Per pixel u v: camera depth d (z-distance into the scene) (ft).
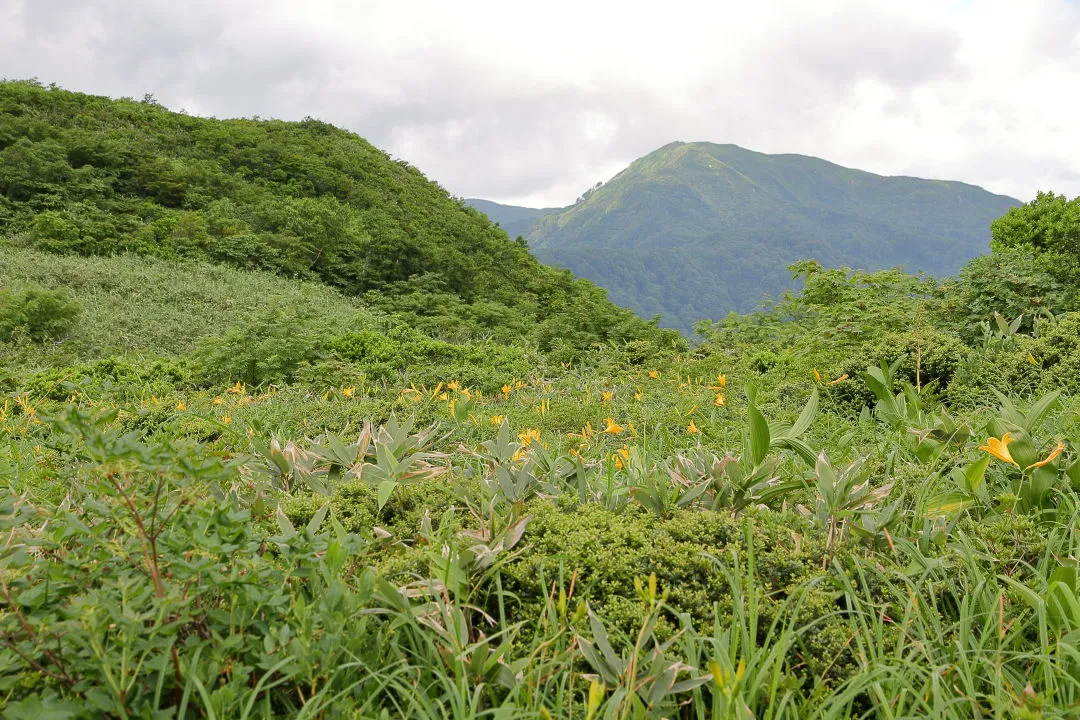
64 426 3.73
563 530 6.32
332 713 4.13
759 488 7.54
